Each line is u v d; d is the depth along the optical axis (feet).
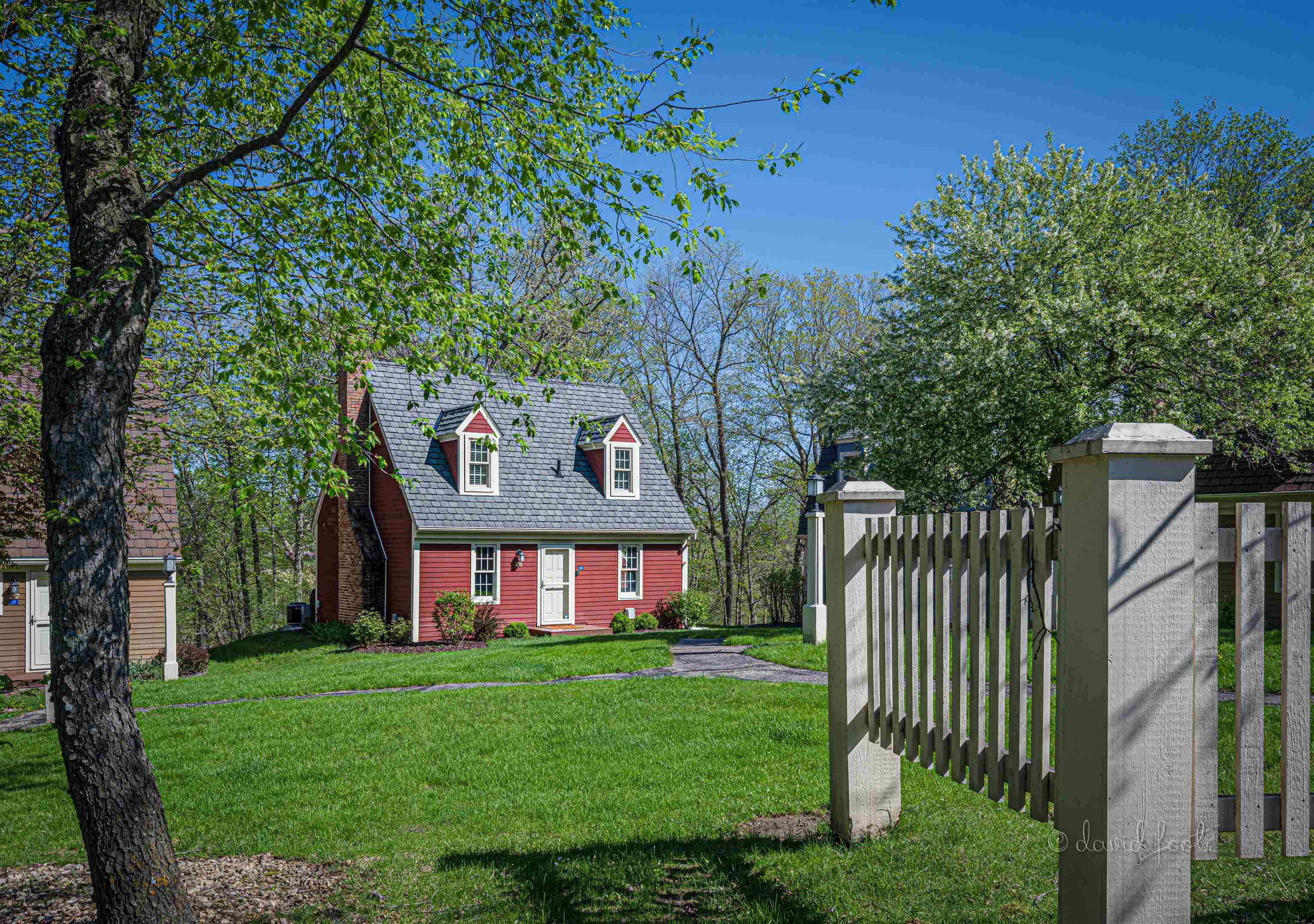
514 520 73.72
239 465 20.61
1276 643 30.81
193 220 17.47
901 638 13.43
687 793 20.02
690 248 18.42
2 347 23.50
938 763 12.09
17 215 21.79
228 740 30.32
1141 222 55.52
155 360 27.04
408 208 18.38
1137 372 49.90
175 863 13.50
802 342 112.68
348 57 18.11
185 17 16.96
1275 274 51.85
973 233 51.55
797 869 13.88
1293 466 49.62
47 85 18.74
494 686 37.83
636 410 121.49
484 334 20.33
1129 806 8.05
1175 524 8.18
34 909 14.99
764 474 121.49
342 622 76.69
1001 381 49.78
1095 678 8.23
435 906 14.06
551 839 17.34
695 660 42.96
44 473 13.51
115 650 13.29
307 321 18.53
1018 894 12.19
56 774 28.30
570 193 18.28
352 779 24.03
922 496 55.21
